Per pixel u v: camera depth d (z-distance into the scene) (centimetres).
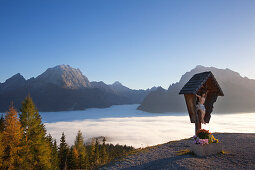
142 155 1320
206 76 1124
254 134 1720
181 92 1174
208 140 1029
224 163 857
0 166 2694
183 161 930
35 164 3086
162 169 874
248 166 799
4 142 2777
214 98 1239
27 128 3170
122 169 1035
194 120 1141
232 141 1407
